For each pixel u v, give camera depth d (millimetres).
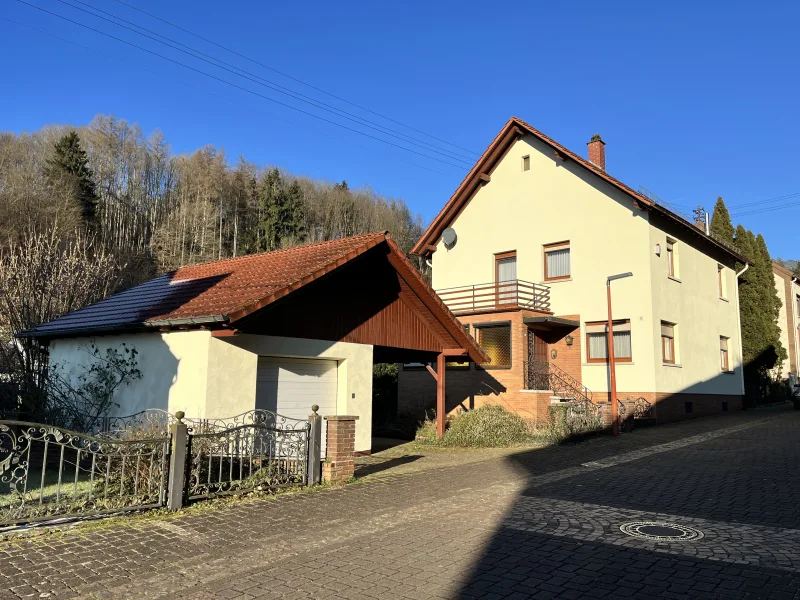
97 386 12844
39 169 50688
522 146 24375
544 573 5453
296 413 12734
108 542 6273
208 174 66188
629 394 20422
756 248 31031
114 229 55125
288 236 62719
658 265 21000
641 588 5059
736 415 23703
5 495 8125
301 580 5289
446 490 9430
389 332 14742
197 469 8047
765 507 8062
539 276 23188
